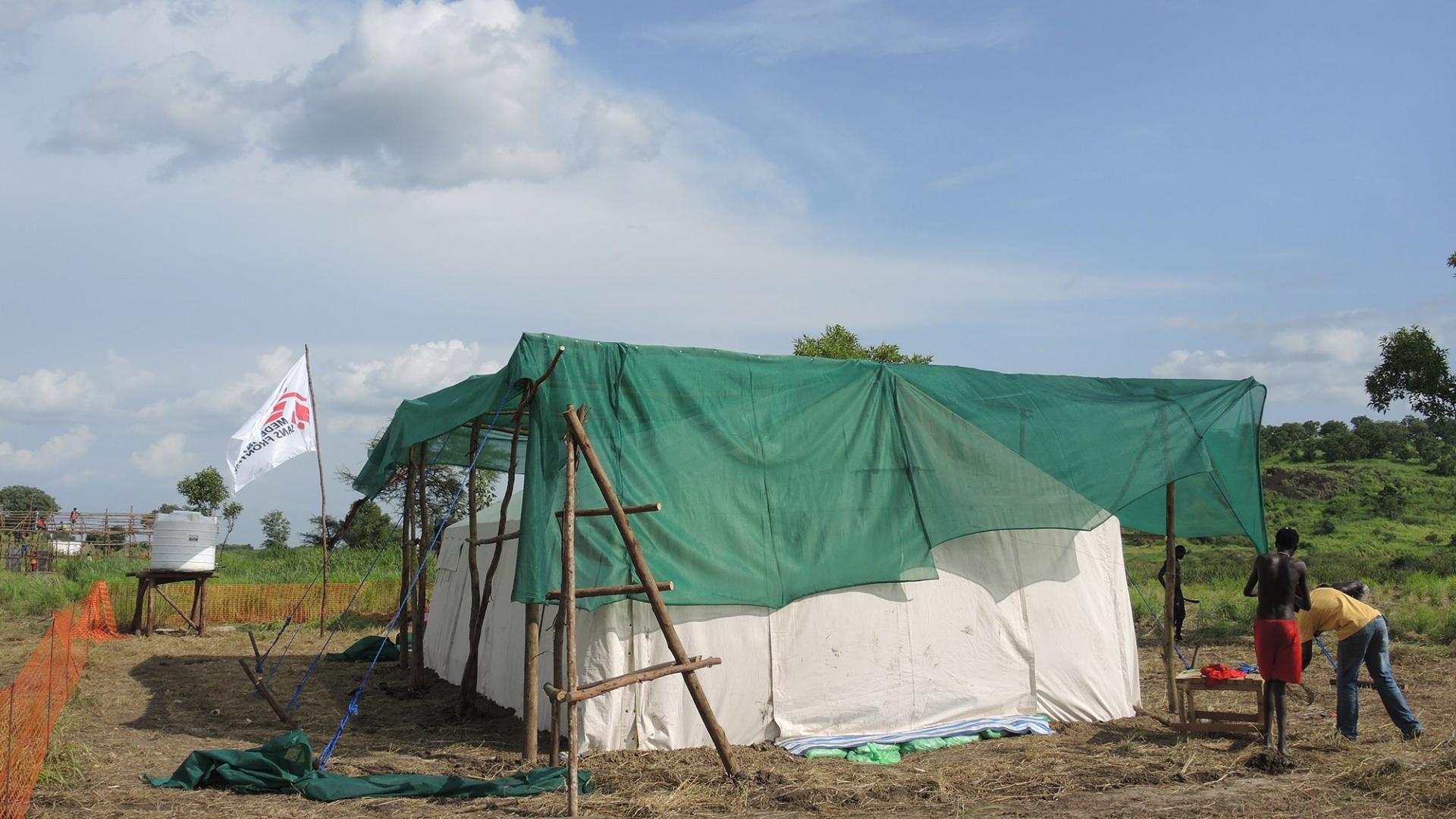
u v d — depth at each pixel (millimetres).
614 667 8922
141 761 8945
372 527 36406
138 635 19484
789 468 9703
